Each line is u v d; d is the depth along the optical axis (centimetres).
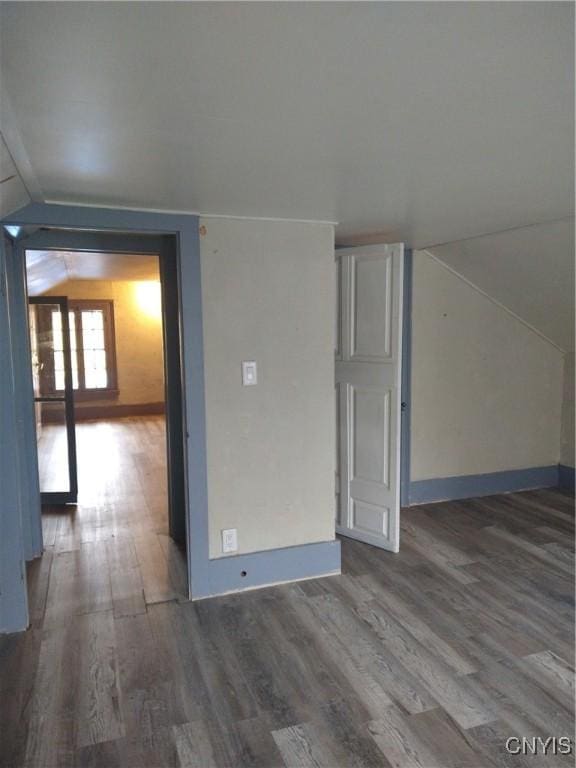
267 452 296
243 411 289
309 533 310
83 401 860
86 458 596
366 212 274
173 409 362
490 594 290
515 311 447
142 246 349
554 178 213
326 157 184
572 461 477
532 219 294
